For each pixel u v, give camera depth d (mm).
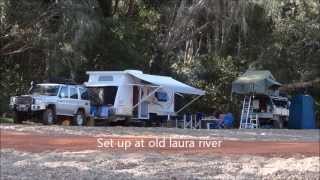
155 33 41938
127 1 41656
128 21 39469
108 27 37219
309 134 24875
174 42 41719
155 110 32344
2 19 31656
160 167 12734
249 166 13031
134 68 37938
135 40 39438
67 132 19281
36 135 17547
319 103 46406
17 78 34469
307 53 47594
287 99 39500
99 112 29188
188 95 38156
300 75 47469
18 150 14695
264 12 41844
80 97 27859
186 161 13508
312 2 47344
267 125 37562
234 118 39438
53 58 31938
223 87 43156
